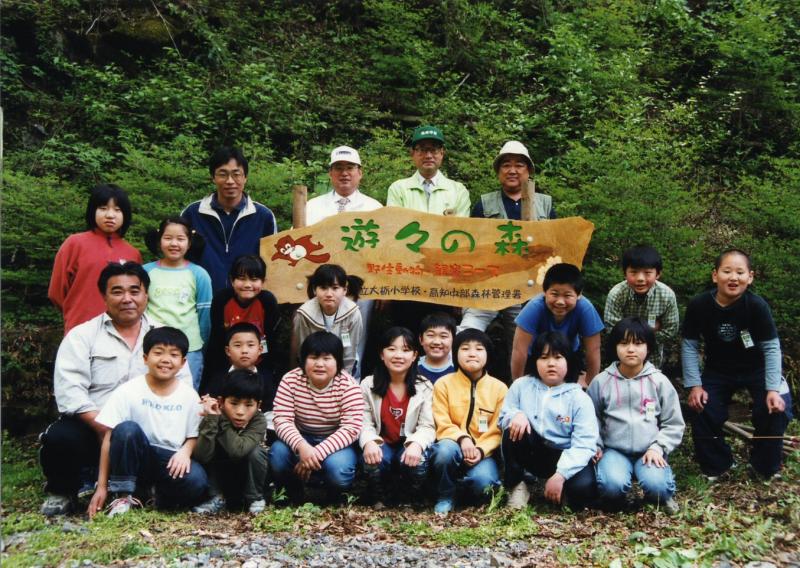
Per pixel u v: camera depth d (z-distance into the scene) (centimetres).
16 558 320
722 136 798
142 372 432
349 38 930
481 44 905
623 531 386
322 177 686
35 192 607
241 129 768
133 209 600
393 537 374
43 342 596
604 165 634
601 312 592
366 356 588
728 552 355
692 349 487
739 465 501
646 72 892
